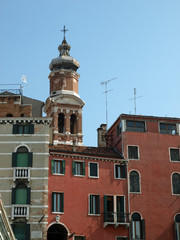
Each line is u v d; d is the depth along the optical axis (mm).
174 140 52812
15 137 47000
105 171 49219
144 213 48656
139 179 50062
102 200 47844
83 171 48219
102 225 46844
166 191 50156
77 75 79312
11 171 45531
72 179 47406
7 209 44031
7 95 50969
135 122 53000
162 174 50875
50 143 50969
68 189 46781
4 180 45156
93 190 47875
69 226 45406
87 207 46875
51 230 47125
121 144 51750
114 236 46875
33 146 46750
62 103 75312
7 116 50219
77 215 46156
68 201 46344
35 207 44312
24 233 43438
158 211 49094
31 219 43812
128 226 47406
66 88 77062
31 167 45812
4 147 46531
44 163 46125
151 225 48344
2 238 32312
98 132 59344
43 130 47500
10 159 46062
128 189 49156
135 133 52156
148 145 51906
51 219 44875
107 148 53250
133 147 51469
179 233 48719
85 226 46125
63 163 47594
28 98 52312
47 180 45562
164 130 53281
